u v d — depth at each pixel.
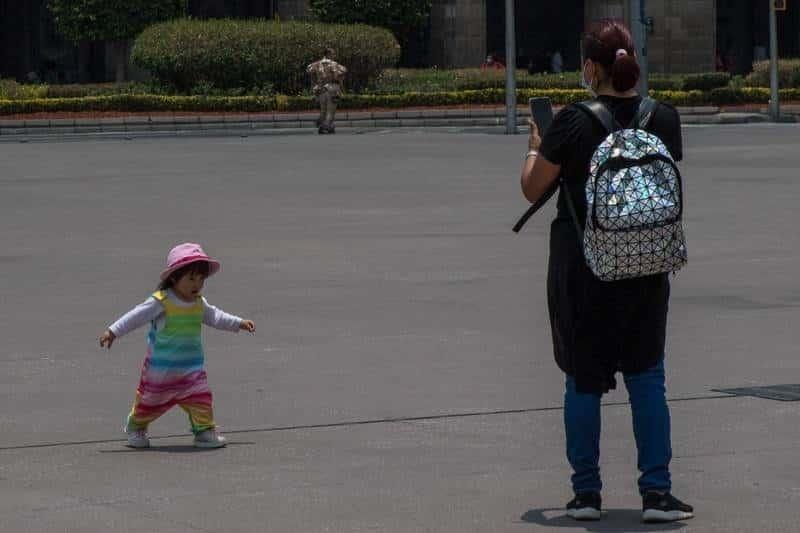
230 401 17.52
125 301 25.02
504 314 23.36
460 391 17.95
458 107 92.81
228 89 93.50
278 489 13.76
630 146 12.35
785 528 12.41
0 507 13.22
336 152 62.47
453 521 12.70
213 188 46.12
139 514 12.98
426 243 32.03
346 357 20.09
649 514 12.58
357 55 94.44
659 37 104.38
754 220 35.56
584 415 12.78
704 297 24.72
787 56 122.75
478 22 103.31
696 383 18.22
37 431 16.19
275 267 28.72
